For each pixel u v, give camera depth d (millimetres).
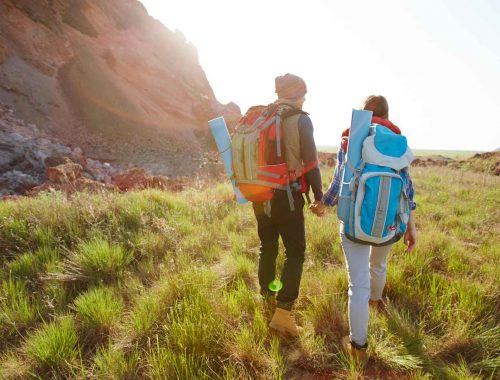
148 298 2805
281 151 2475
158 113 62969
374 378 2146
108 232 4309
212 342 2316
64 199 5082
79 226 4520
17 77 41750
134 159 38094
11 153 17875
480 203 7418
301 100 2678
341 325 2588
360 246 2348
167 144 53031
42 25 52250
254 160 2508
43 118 40250
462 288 2934
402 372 2203
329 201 2510
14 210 4727
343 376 2146
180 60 89812
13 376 2158
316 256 3941
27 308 2826
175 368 2062
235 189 2799
